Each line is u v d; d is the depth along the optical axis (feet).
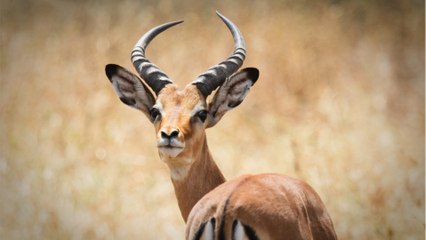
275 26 111.65
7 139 94.32
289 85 103.14
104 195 82.64
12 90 103.91
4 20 116.78
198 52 108.68
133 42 112.57
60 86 105.60
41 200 82.38
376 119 95.66
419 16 115.44
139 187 84.58
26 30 116.06
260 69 104.78
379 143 90.68
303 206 45.60
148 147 92.79
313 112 96.48
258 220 42.75
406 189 81.56
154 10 116.37
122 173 86.94
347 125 93.86
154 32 56.85
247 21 113.29
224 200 43.04
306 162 85.92
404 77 106.73
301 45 109.09
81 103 100.53
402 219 76.84
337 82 104.32
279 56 106.52
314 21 113.60
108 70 55.11
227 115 95.66
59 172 87.66
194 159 51.52
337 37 111.75
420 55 109.50
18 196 82.94
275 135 92.73
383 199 79.82
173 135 49.73
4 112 100.07
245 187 44.11
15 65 110.22
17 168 88.33
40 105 101.60
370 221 76.59
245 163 87.10
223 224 42.47
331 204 79.15
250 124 94.58
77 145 92.53
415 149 90.17
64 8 117.70
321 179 82.84
